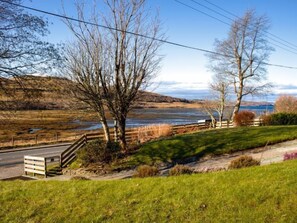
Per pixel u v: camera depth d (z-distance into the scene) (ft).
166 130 104.27
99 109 68.69
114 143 71.41
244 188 26.61
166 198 27.14
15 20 40.09
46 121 251.19
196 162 63.21
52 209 27.68
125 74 67.21
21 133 171.83
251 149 68.54
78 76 64.95
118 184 31.30
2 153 98.78
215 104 157.99
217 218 23.56
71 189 31.04
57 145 116.16
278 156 56.80
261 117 120.88
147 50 67.21
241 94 136.67
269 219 22.57
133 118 315.58
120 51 65.67
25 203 29.01
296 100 160.25
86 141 81.15
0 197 30.42
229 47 136.15
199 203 25.62
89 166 65.16
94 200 28.37
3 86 41.55
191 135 83.30
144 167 44.47
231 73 137.08
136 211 25.88
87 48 65.62
